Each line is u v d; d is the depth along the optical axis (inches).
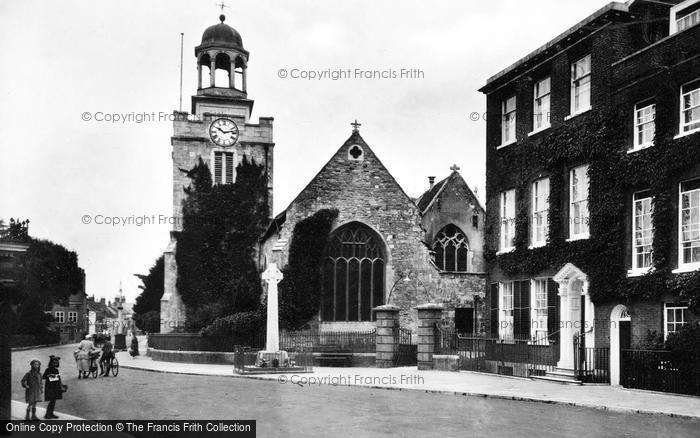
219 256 1909.4
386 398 792.9
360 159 1679.4
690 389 782.5
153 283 2881.4
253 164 1969.7
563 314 1034.1
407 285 1653.5
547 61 1147.9
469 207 1939.0
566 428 570.3
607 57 1006.4
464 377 1052.5
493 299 1259.8
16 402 775.1
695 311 829.2
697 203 858.8
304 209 1628.9
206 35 2069.4
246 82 2081.7
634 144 956.0
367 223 1658.5
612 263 963.3
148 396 827.4
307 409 693.3
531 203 1171.3
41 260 1929.1
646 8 1016.9
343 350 1449.3
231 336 1486.2
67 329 3036.4
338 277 1647.4
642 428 571.5
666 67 900.6
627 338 948.0
